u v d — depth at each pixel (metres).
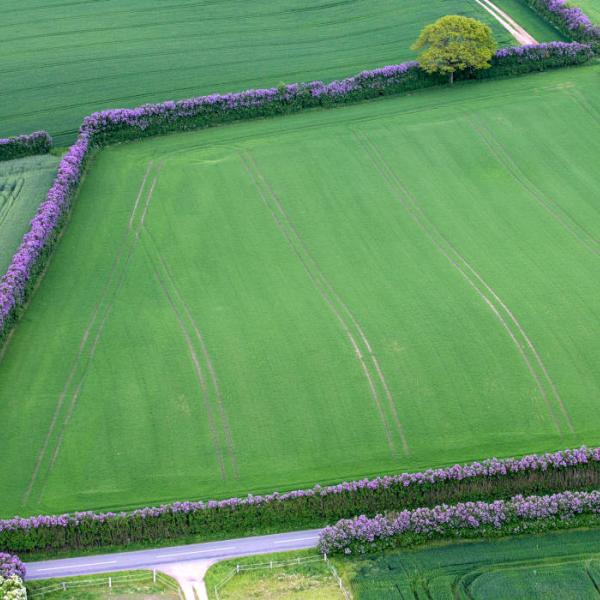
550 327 71.12
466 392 66.19
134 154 91.69
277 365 68.69
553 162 89.44
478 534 56.34
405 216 83.12
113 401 66.12
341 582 53.94
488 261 77.75
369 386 66.88
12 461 62.03
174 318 72.94
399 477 58.41
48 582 54.53
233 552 56.31
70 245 80.25
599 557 54.78
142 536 56.94
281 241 80.62
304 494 57.88
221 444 63.06
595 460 59.19
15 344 70.75
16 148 90.56
